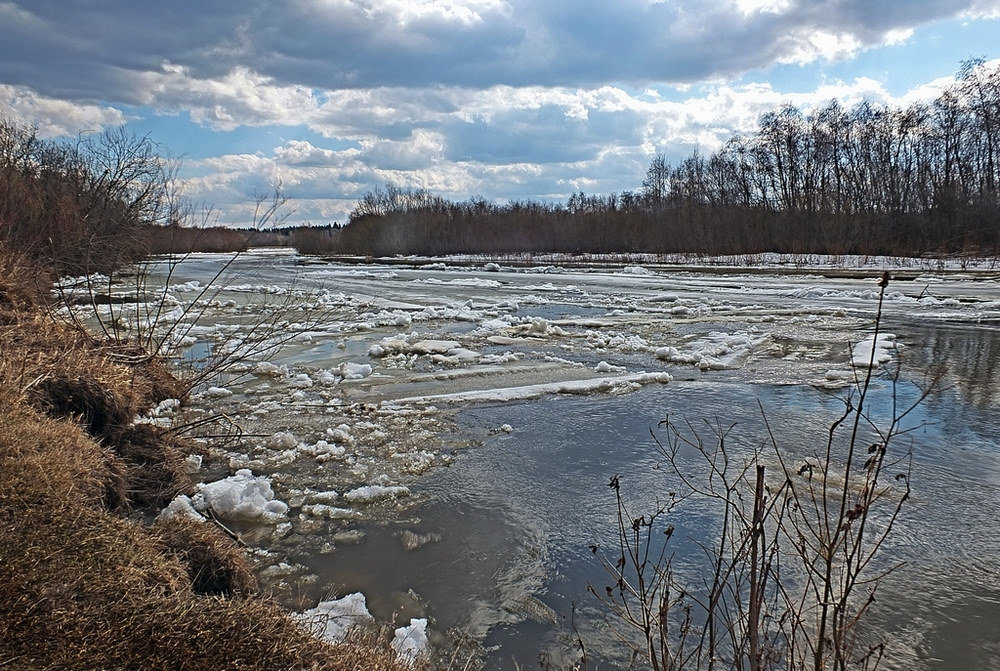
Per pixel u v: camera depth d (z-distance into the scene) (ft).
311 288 72.59
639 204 171.22
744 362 32.99
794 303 56.13
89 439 14.96
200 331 41.45
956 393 26.71
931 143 128.16
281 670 8.07
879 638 11.36
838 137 143.23
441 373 30.63
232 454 19.67
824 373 30.37
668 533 9.59
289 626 9.04
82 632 8.10
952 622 11.82
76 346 20.71
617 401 25.96
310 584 13.04
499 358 33.81
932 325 43.52
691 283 75.51
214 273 95.66
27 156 46.34
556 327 43.09
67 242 34.37
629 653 11.00
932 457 19.66
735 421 23.24
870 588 12.80
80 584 9.04
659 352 34.73
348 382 28.99
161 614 8.66
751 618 7.83
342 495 17.24
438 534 15.16
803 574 13.26
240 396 26.53
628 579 13.24
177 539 11.96
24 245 31.42
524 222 164.25
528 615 12.14
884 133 134.41
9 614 8.12
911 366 31.37
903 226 113.39
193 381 25.58
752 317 48.19
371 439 21.47
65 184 45.88
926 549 14.32
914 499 16.70
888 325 43.57
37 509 10.54
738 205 137.80
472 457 19.94
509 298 62.95
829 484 17.61
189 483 16.88
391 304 58.54
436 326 45.70
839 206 121.80
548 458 19.86
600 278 84.74
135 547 10.53
